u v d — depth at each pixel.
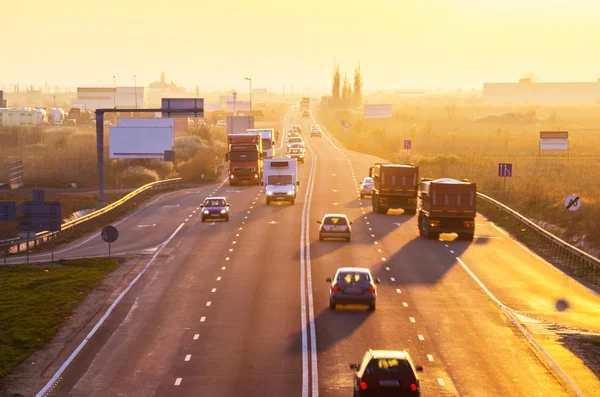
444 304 46.38
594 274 56.41
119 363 35.19
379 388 25.81
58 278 54.16
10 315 43.88
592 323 42.62
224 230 75.75
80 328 41.50
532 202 92.25
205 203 83.19
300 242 68.50
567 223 78.19
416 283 52.19
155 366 34.59
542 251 65.69
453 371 33.41
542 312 44.94
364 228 77.12
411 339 38.53
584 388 31.38
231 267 57.84
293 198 95.31
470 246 67.50
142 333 40.38
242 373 33.25
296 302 46.72
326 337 38.84
